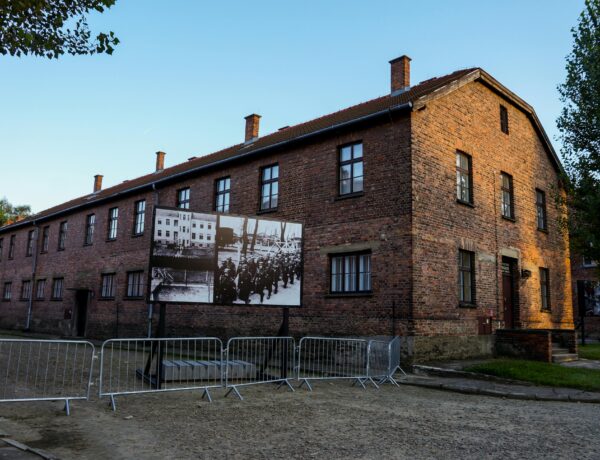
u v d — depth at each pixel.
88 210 27.09
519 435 6.63
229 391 9.31
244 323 17.27
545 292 19.27
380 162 14.28
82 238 27.06
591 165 17.94
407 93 16.64
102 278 25.12
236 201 18.52
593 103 17.77
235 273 11.02
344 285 14.78
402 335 12.96
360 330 13.89
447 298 14.05
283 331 11.55
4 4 7.14
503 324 16.20
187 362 10.79
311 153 16.14
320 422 7.24
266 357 11.48
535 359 14.28
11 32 7.48
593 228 17.80
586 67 17.77
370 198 14.32
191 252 10.64
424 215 13.69
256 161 18.02
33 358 15.08
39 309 29.70
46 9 7.68
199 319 19.08
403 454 5.66
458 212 15.04
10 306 32.91
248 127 22.75
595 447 6.07
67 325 26.67
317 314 15.02
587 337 26.27
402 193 13.59
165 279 10.33
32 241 32.09
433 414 7.97
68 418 7.30
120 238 24.22
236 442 6.10
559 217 19.05
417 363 12.72
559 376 11.21
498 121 17.73
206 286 10.68
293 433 6.57
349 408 8.34
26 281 31.78
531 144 19.53
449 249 14.41
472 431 6.82
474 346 14.64
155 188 22.50
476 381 11.23
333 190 15.28
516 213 17.84
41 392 9.17
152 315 21.23
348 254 14.80
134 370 12.43
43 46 7.87
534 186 19.30
